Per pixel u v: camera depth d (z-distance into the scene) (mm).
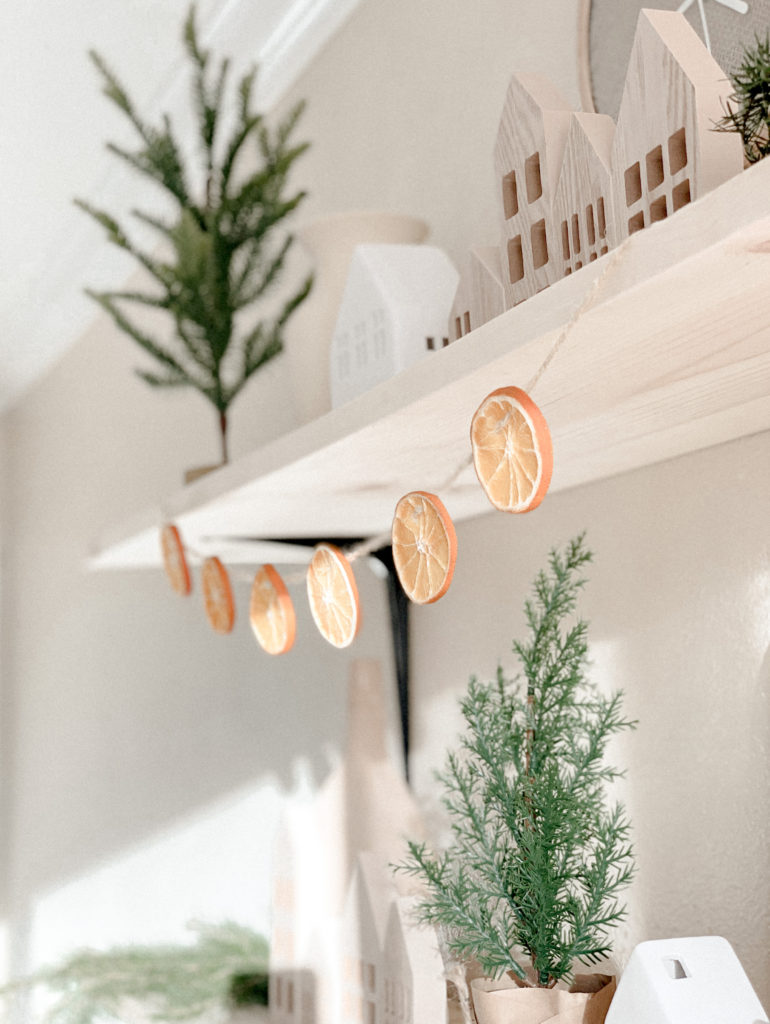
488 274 715
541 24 1049
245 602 1795
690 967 604
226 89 1812
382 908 991
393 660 1328
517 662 1051
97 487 2652
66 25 1723
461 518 1149
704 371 579
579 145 597
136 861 2244
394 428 685
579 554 967
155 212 2266
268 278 1253
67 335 2928
